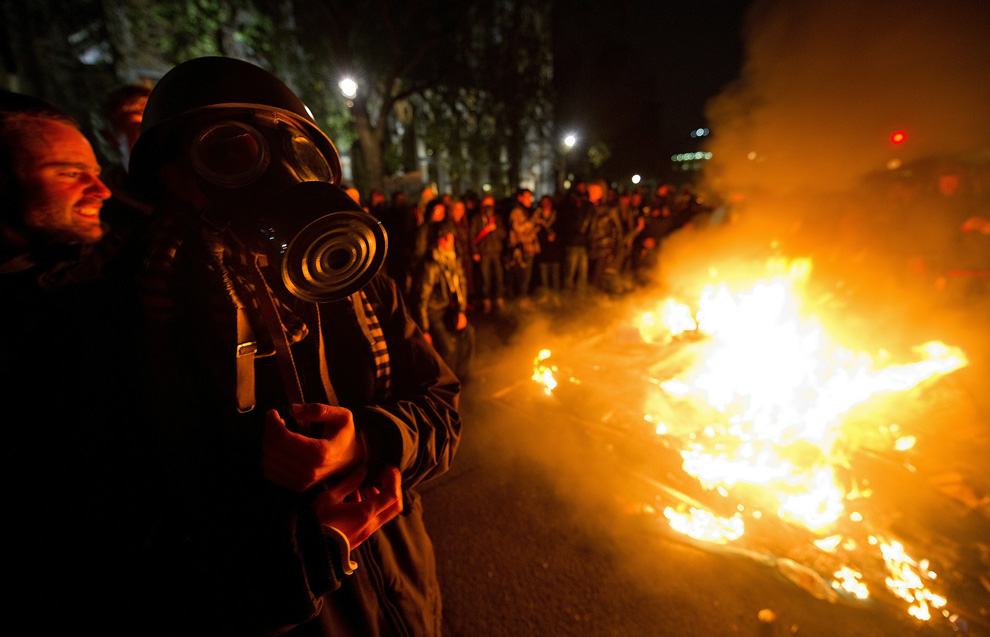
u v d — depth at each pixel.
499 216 7.64
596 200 7.87
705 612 2.13
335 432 0.67
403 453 0.79
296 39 10.04
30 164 0.81
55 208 0.85
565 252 7.91
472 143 13.69
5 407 0.57
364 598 0.88
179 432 0.62
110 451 0.60
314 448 0.64
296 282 0.58
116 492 0.60
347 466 0.74
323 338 0.82
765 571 2.26
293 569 0.64
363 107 10.98
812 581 2.16
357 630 0.87
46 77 10.98
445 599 2.25
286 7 9.85
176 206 0.69
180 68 0.70
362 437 0.76
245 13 9.47
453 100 12.35
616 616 2.14
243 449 0.66
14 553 0.58
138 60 11.18
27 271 0.74
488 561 2.45
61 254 0.88
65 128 0.88
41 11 10.61
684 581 2.28
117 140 2.06
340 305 0.85
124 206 1.75
